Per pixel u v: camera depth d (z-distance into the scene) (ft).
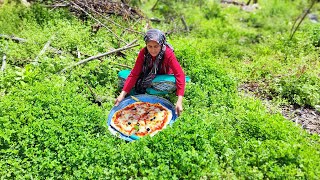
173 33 27.81
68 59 20.74
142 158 14.44
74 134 15.25
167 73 18.38
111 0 28.14
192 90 18.66
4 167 14.06
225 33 28.86
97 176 13.66
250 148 15.43
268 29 30.91
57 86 17.95
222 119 17.20
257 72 22.76
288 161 14.56
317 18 33.94
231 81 20.24
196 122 15.94
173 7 32.45
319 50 25.82
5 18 25.35
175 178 13.64
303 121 18.90
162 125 16.62
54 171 13.98
